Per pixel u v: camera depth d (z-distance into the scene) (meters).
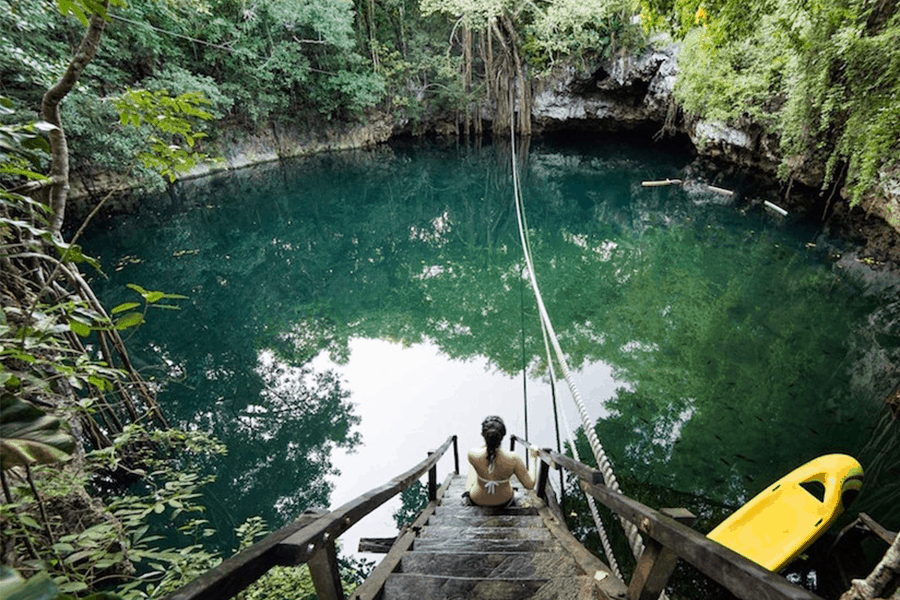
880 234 11.59
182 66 20.50
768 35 12.91
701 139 20.95
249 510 6.14
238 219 20.23
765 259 13.05
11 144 1.82
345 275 17.02
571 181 25.16
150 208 18.88
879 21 9.27
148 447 5.72
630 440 6.89
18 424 0.99
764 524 4.32
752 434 6.56
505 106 31.47
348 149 31.36
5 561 1.66
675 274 13.41
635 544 3.02
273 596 3.27
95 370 2.18
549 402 8.45
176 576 2.61
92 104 12.33
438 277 16.66
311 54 25.88
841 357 8.34
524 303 13.57
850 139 10.27
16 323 2.82
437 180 27.20
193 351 10.65
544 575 2.30
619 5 25.03
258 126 25.42
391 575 2.27
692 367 8.77
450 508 4.11
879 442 5.99
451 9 25.97
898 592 1.77
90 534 2.16
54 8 8.20
